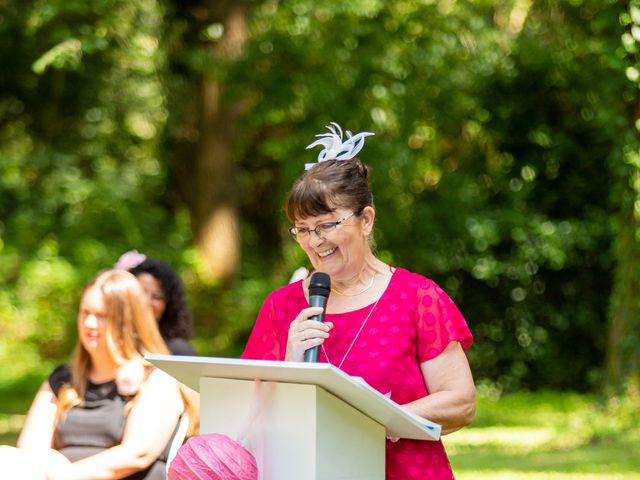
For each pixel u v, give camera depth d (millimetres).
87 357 6043
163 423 5824
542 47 20484
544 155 21906
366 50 19234
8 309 23969
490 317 22344
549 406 20078
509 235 21781
